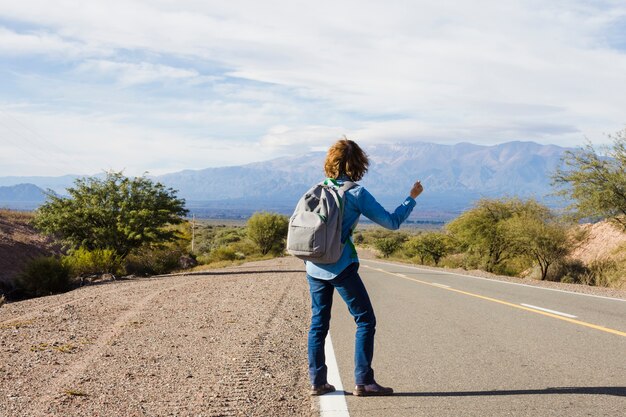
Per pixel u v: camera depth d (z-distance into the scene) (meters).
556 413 4.09
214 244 83.38
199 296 13.40
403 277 20.72
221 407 4.41
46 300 14.10
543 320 8.82
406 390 4.85
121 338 7.50
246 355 6.35
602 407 4.21
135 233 26.36
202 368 5.74
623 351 6.32
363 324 4.65
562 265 24.92
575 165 22.50
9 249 30.81
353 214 4.50
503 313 9.75
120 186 27.55
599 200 21.62
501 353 6.32
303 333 8.15
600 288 16.31
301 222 4.37
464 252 37.22
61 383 5.11
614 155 21.81
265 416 4.21
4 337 7.55
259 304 11.71
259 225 65.75
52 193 27.72
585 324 8.33
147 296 13.41
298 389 5.02
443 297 12.78
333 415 4.19
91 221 27.36
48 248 35.69
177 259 34.50
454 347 6.75
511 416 4.05
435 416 4.10
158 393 4.79
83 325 8.72
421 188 4.52
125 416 4.16
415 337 7.51
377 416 4.14
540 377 5.18
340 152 4.66
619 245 24.14
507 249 31.84
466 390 4.80
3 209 44.44
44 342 7.17
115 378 5.31
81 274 24.88
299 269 27.25
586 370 5.42
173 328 8.39
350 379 5.30
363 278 20.14
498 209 32.72
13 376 5.34
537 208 31.27
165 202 27.88
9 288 21.30
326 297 4.69
